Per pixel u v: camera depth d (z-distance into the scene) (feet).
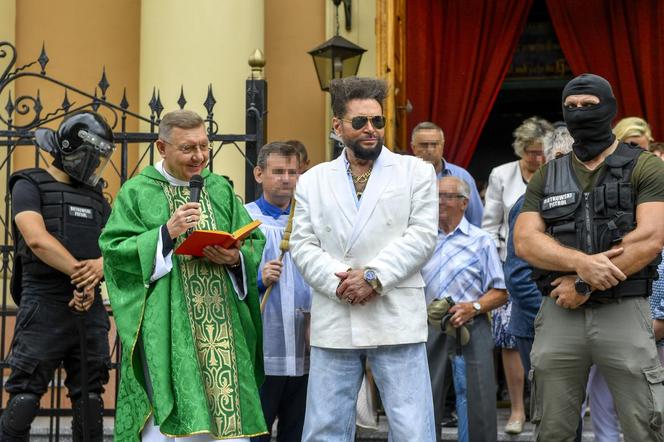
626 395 18.52
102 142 21.99
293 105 36.63
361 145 19.10
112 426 27.81
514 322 23.71
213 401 18.58
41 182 21.93
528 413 29.14
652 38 37.76
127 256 18.62
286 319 22.38
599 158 19.01
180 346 18.47
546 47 44.62
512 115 47.70
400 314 18.76
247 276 19.49
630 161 18.69
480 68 38.81
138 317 18.66
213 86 34.47
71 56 36.88
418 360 19.03
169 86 34.65
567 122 18.98
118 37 36.99
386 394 18.99
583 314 18.74
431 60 38.68
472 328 22.77
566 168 19.29
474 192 28.09
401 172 19.25
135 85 36.88
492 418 22.59
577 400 19.06
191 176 19.35
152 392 18.42
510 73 44.86
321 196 19.34
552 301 19.13
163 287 18.69
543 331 19.17
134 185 19.43
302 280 22.63
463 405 22.48
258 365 19.88
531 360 19.39
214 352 18.78
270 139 36.60
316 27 36.78
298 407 22.91
